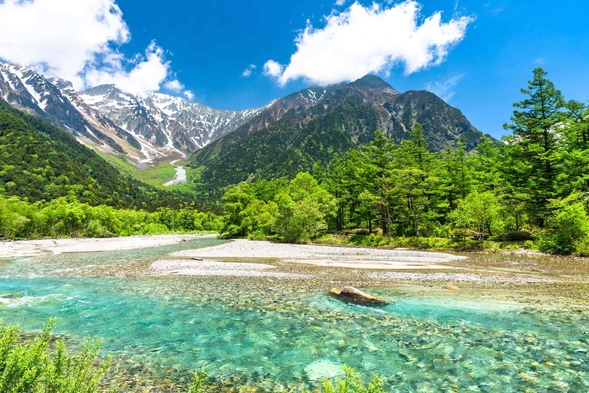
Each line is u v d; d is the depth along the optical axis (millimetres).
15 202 70812
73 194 125750
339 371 7777
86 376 4754
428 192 50188
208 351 9016
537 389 6824
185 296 15336
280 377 7465
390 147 53406
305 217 53594
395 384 7086
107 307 13523
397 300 14586
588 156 38000
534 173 40562
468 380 7258
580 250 29562
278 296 15289
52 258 32406
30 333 10375
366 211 53531
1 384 3963
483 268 24172
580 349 8953
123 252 38719
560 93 40188
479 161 59812
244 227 70812
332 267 24781
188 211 132125
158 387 6930
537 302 14148
